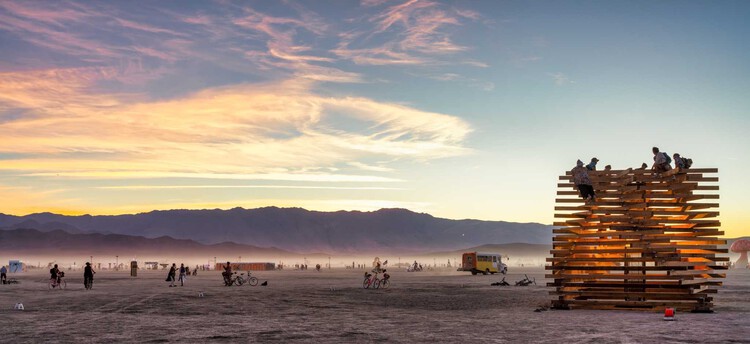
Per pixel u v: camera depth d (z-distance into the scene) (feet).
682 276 105.60
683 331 78.23
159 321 96.27
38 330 84.69
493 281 285.23
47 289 206.80
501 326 85.66
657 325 84.79
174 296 165.07
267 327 87.45
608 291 108.99
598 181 113.39
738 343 67.97
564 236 112.06
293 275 465.47
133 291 192.44
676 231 109.40
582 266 110.42
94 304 134.21
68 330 84.64
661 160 110.42
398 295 168.25
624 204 112.57
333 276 428.15
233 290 200.54
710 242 106.52
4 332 82.53
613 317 96.12
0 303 136.56
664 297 106.22
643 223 109.70
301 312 112.68
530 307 120.57
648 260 107.45
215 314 108.78
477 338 73.61
